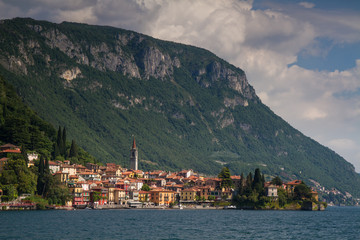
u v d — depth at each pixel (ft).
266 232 632.38
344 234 634.02
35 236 548.72
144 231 614.75
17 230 590.96
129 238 551.59
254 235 599.16
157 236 572.10
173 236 573.74
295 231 654.53
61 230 602.03
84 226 651.66
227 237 576.20
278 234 615.57
